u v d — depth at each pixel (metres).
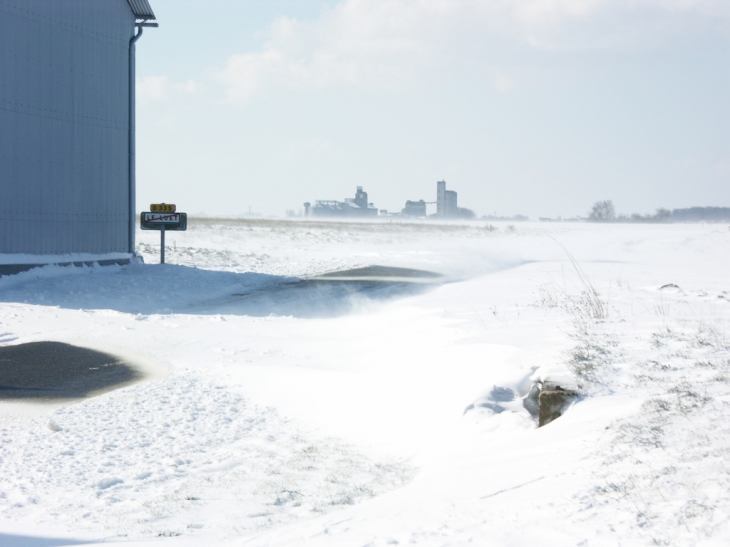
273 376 11.45
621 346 9.54
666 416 6.21
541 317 13.78
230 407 9.98
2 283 21.17
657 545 3.92
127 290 21.73
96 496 6.59
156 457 7.84
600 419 6.80
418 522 4.90
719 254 50.84
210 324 16.94
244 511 6.16
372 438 8.57
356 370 11.84
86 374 11.77
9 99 22.41
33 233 23.39
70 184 24.80
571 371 8.49
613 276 29.44
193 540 5.37
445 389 9.43
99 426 8.91
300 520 5.85
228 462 7.70
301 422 9.37
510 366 9.48
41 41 23.45
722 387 6.78
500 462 6.42
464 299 20.03
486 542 4.28
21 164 22.91
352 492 6.66
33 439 8.31
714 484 4.55
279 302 21.23
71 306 19.05
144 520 5.92
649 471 5.07
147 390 10.75
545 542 4.19
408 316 16.19
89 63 25.44
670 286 21.23
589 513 4.57
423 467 7.36
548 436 6.84
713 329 10.41
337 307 20.17
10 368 12.09
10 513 6.13
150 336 15.16
